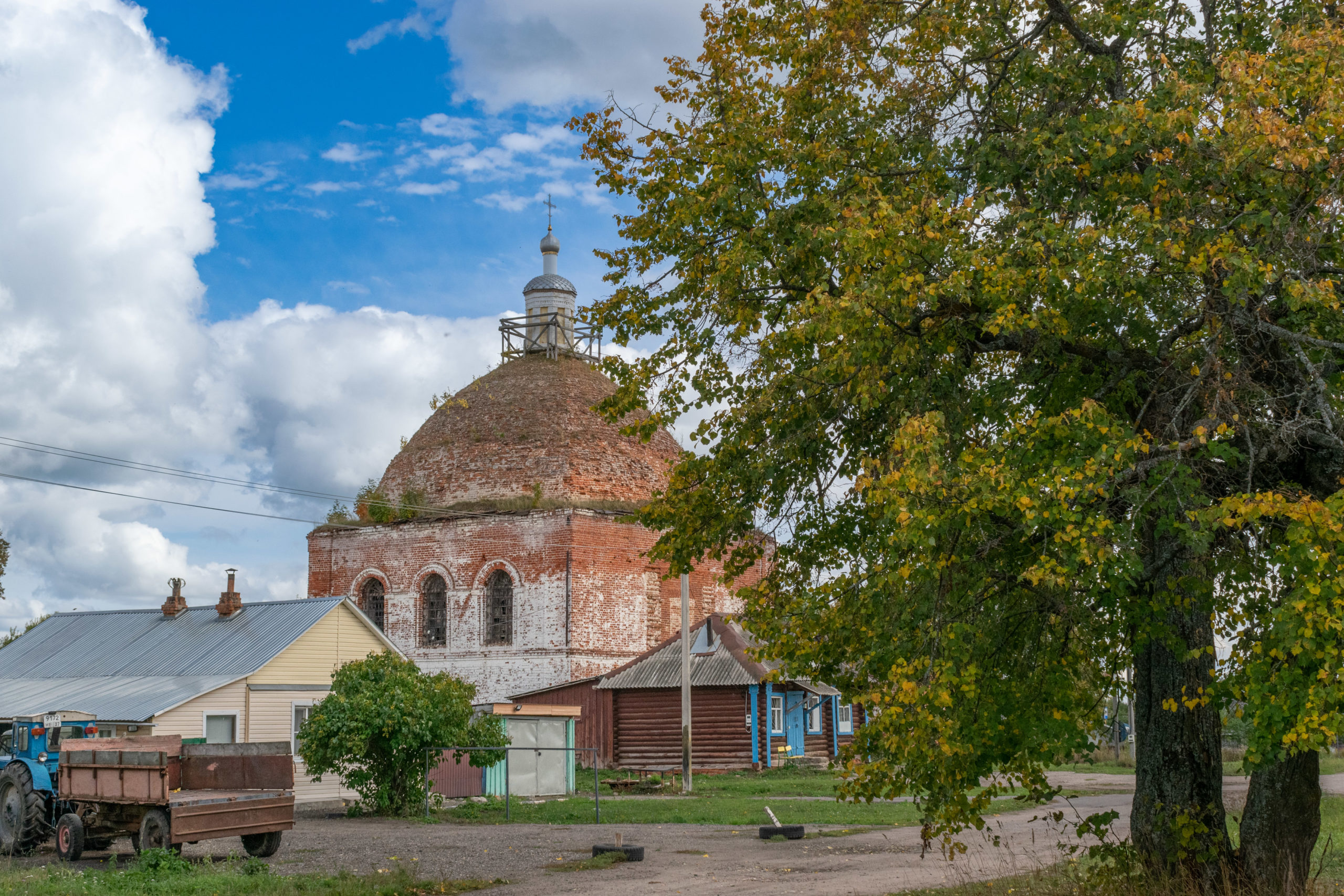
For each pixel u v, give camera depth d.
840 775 9.02
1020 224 9.55
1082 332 9.48
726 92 11.71
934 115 11.33
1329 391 9.37
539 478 41.59
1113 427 8.26
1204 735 10.32
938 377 9.82
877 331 9.09
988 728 8.84
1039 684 9.27
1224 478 9.39
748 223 11.08
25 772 17.53
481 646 40.25
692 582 42.62
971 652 8.79
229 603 30.11
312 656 28.19
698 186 11.29
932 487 7.97
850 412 11.00
